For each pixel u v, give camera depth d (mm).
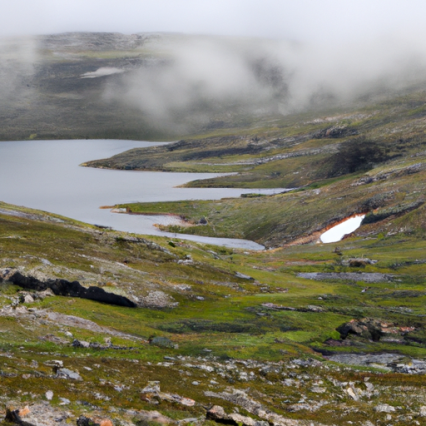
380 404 41531
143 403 31625
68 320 52156
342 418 37281
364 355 59531
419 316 86125
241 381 43469
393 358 58406
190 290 85688
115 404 30219
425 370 53250
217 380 41844
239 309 77812
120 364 40031
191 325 63969
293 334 65000
